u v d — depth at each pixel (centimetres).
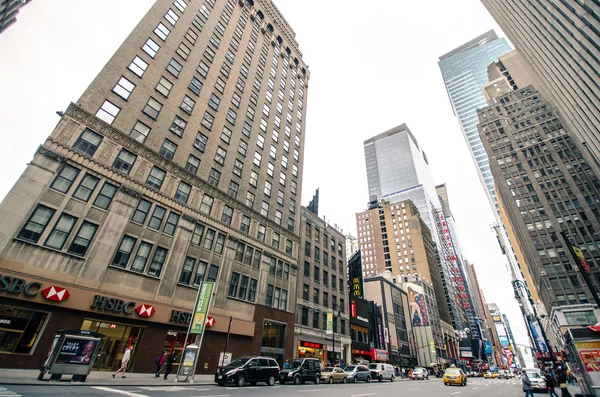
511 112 8338
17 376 1344
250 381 1827
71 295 1839
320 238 4919
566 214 6194
